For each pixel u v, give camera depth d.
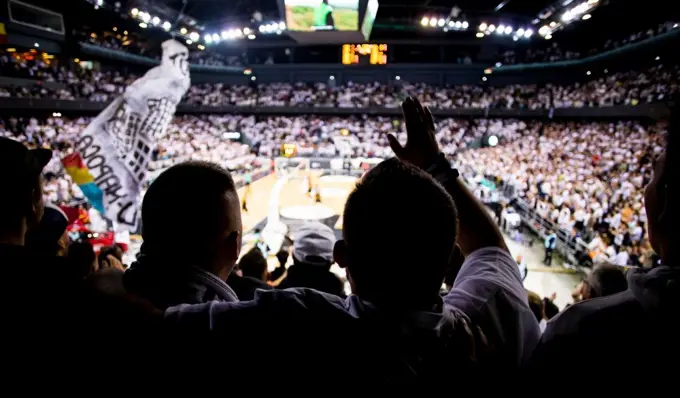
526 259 16.08
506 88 44.50
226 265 1.37
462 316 1.16
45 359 0.97
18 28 28.94
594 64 39.03
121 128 4.24
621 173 22.19
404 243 1.00
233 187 1.38
